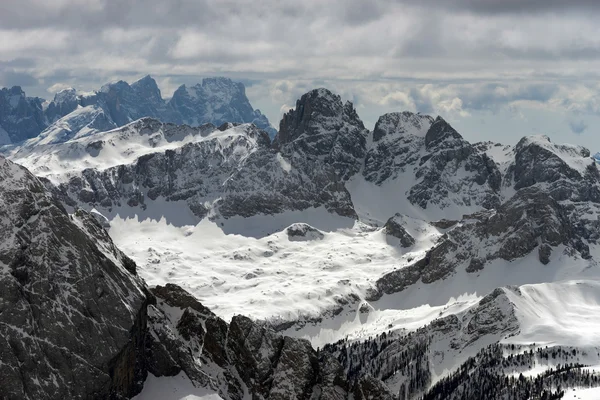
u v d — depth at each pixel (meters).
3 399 122.50
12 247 135.62
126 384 140.00
